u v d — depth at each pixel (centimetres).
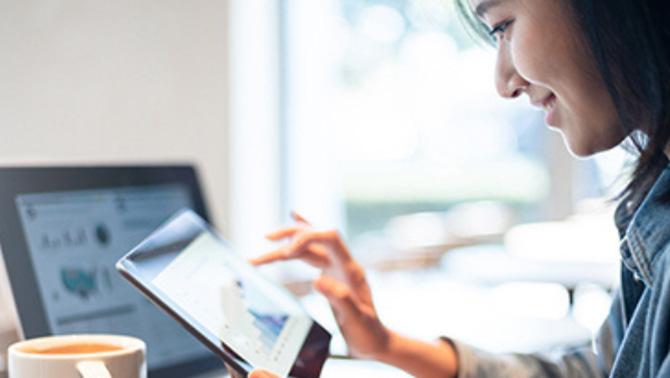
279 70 236
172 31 159
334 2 263
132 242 105
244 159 198
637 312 83
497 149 310
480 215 307
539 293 211
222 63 170
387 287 215
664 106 77
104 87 147
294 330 97
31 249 88
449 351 111
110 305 97
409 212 290
